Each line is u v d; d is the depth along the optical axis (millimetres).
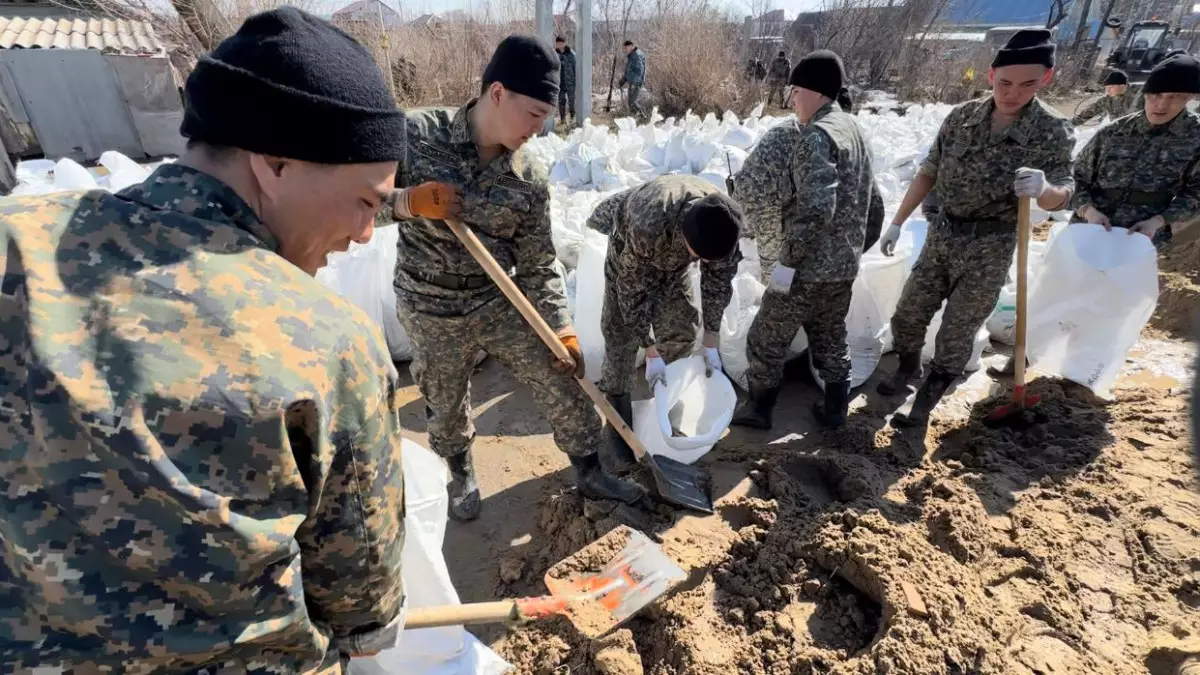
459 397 2643
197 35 9711
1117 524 2736
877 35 19203
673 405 2998
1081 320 3467
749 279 3873
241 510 827
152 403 780
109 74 9477
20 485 774
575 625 2076
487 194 2230
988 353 4176
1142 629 2311
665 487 2762
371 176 1024
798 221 2926
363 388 939
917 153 6820
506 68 2004
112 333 796
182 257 858
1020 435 3334
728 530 2730
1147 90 3465
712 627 2322
